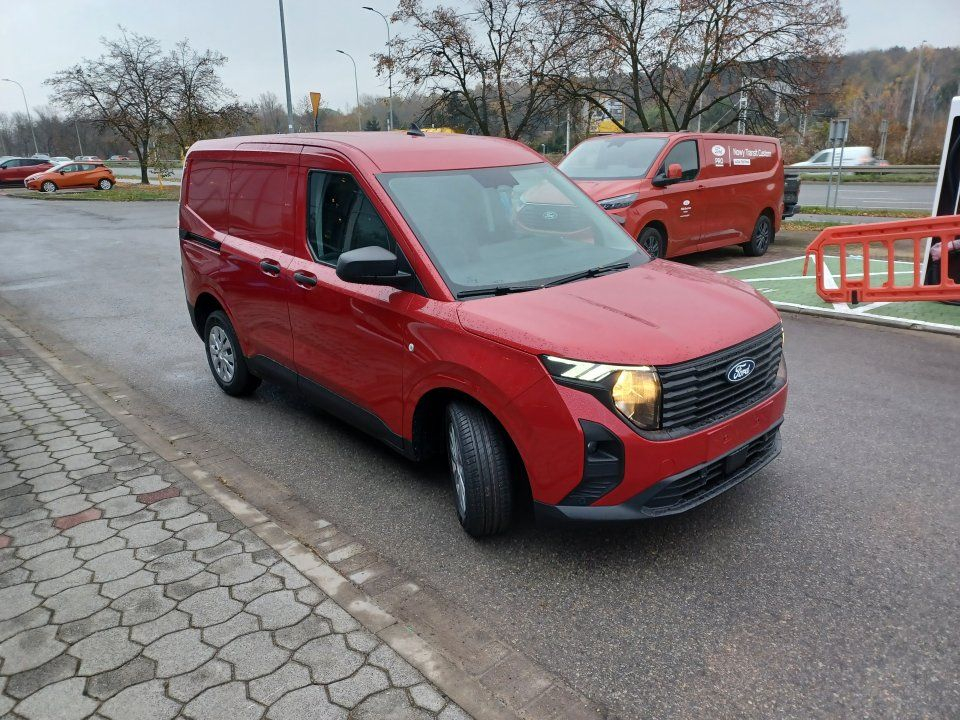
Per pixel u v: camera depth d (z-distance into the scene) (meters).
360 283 3.40
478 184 3.98
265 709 2.32
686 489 3.02
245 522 3.54
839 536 3.41
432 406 3.58
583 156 10.41
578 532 3.50
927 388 5.44
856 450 4.36
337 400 4.16
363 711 2.30
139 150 40.47
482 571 3.19
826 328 7.33
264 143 4.70
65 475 4.08
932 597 2.94
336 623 2.75
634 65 19.23
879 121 42.00
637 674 2.54
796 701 2.40
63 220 20.70
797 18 17.52
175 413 5.24
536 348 2.90
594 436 2.83
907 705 2.38
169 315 8.59
